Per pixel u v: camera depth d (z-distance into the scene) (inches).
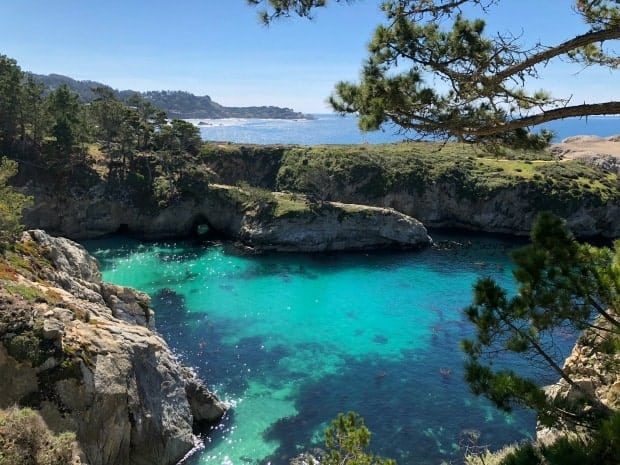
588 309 361.7
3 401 761.6
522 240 3491.6
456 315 2030.0
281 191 4197.8
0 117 3080.7
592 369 591.2
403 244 3196.4
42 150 3216.0
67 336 883.4
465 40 426.3
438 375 1487.5
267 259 2903.5
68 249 1421.0
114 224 3265.3
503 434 1173.1
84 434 819.4
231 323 1898.4
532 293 368.2
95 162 3452.3
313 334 1809.8
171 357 1135.6
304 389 1385.3
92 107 3511.3
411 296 2276.1
